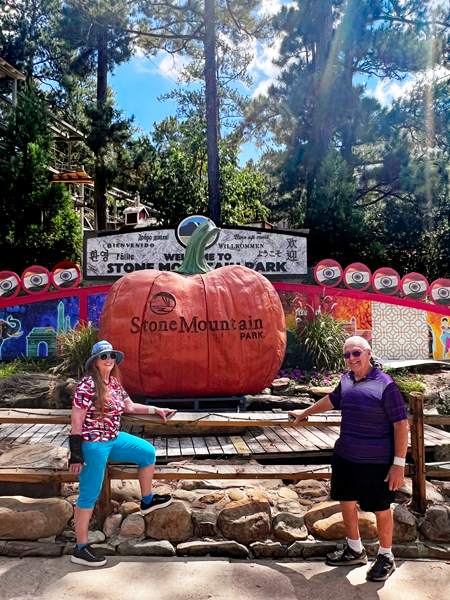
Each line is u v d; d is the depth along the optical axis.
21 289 10.54
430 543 3.78
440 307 9.66
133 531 3.72
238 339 5.68
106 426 3.46
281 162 22.09
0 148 20.95
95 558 3.41
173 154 23.19
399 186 18.84
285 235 10.27
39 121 18.36
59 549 3.58
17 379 6.68
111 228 25.95
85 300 9.79
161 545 3.63
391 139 19.17
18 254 16.52
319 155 18.34
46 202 16.75
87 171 30.98
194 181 23.03
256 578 3.30
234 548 3.62
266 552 3.64
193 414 4.03
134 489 4.25
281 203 26.72
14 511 3.76
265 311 5.91
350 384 3.54
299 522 3.86
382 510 3.29
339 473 3.47
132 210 21.22
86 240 10.29
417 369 8.82
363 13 19.12
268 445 5.01
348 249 14.76
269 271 10.20
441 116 19.83
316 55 20.12
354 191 15.61
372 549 3.71
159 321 5.59
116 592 3.09
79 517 3.41
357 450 3.33
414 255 17.05
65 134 27.77
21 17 30.14
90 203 31.02
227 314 5.72
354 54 19.16
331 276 9.70
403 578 3.33
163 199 22.22
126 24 19.48
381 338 9.70
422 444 4.07
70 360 8.09
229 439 5.24
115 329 5.64
